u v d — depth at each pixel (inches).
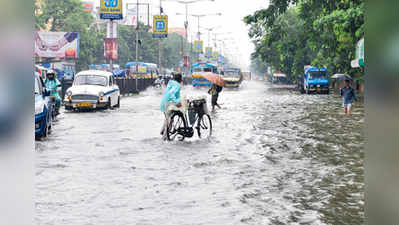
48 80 812.0
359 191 268.2
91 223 205.5
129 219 212.4
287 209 228.4
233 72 2876.5
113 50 1951.3
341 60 1923.0
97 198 255.8
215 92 1045.2
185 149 455.8
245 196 258.2
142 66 2878.9
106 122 751.7
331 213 219.5
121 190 276.4
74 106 973.2
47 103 578.9
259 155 412.2
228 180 304.3
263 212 222.7
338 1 1501.0
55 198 255.0
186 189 278.2
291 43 2154.3
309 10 1708.9
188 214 220.7
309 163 369.1
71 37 2180.1
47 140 527.2
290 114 902.4
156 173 331.9
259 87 3127.5
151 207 235.1
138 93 1979.6
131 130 633.6
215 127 663.1
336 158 392.8
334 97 1665.8
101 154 424.5
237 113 930.1
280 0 1563.7
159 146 478.3
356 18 1256.8
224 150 446.0
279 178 309.9
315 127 657.0
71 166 361.7
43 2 3479.3
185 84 3351.4
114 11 1672.0
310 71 1964.8
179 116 527.8
